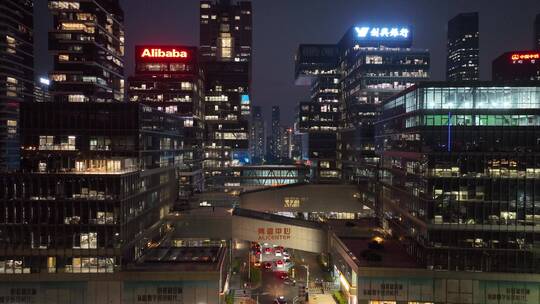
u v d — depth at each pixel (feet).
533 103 269.23
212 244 387.34
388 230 362.33
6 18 650.43
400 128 328.90
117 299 258.57
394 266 266.16
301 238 369.71
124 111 278.26
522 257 261.44
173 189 416.05
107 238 259.60
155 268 263.70
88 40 571.69
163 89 610.65
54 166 271.08
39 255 257.34
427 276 262.26
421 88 277.23
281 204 513.86
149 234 323.37
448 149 273.75
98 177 260.01
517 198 262.47
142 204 306.76
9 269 256.93
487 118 271.49
